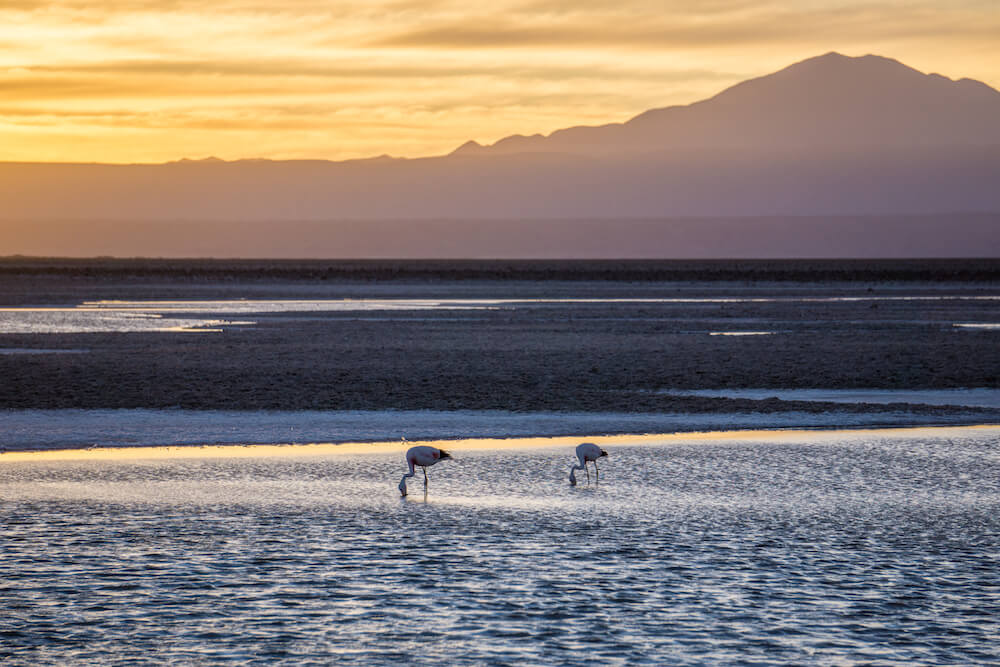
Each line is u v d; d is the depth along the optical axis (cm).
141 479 8769
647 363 16625
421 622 5400
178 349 18250
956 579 6106
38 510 7600
